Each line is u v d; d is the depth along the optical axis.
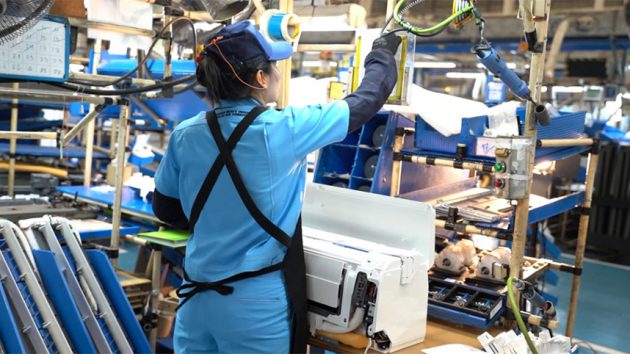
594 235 7.03
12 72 2.13
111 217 3.48
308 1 2.53
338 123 1.66
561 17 7.62
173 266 3.57
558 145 2.39
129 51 3.33
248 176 1.62
